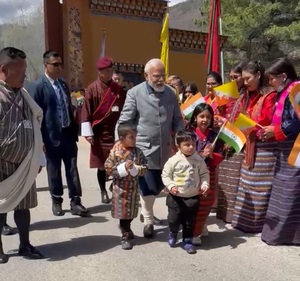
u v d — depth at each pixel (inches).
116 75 303.3
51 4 655.1
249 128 189.2
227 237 203.0
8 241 199.2
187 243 185.9
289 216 188.1
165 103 200.8
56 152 235.0
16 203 168.6
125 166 179.9
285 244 191.9
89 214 238.7
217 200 227.3
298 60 932.0
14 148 165.0
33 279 159.6
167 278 160.6
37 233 209.6
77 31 645.9
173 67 771.4
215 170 199.8
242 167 211.3
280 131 185.8
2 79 167.2
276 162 195.5
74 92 597.6
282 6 882.1
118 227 218.7
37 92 229.9
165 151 200.8
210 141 198.5
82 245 193.5
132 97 200.8
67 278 160.6
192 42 783.7
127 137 184.7
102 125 254.4
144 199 200.7
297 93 173.5
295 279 159.8
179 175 181.2
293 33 825.5
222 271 166.2
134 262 174.7
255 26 864.3
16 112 167.3
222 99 206.1
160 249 188.5
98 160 256.4
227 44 892.6
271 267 169.9
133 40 696.4
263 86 204.7
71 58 643.5
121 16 681.6
